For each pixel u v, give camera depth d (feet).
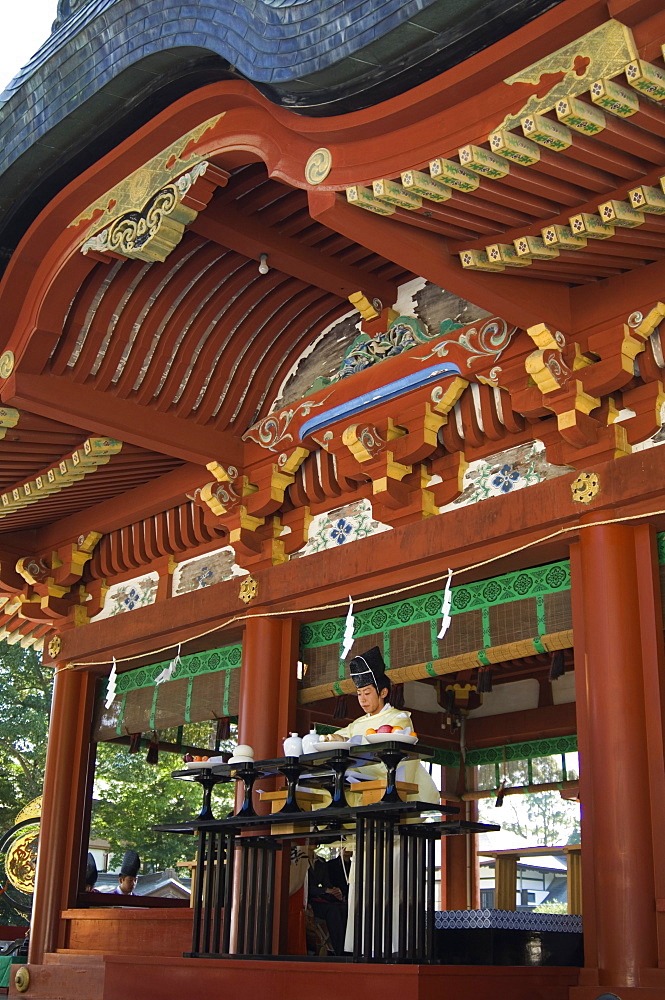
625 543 19.24
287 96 16.60
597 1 13.65
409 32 14.69
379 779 19.45
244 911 20.22
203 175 19.29
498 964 19.01
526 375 20.24
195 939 19.93
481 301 18.63
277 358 26.14
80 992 26.05
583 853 18.35
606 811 17.88
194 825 20.16
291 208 21.52
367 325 24.12
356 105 16.20
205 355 25.09
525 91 14.56
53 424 25.41
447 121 15.42
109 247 20.88
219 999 18.44
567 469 20.56
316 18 15.55
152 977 19.79
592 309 19.60
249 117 18.48
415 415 22.31
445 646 22.61
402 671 23.25
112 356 24.08
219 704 27.27
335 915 24.53
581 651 19.58
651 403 19.38
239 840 20.58
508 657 21.59
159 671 29.60
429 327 22.88
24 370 23.24
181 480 27.84
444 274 17.83
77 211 21.76
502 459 21.77
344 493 24.81
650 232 17.47
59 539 31.71
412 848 18.28
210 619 26.94
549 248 17.35
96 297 23.50
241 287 24.59
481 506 21.42
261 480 25.72
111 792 75.77
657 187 15.94
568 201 16.51
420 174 15.74
